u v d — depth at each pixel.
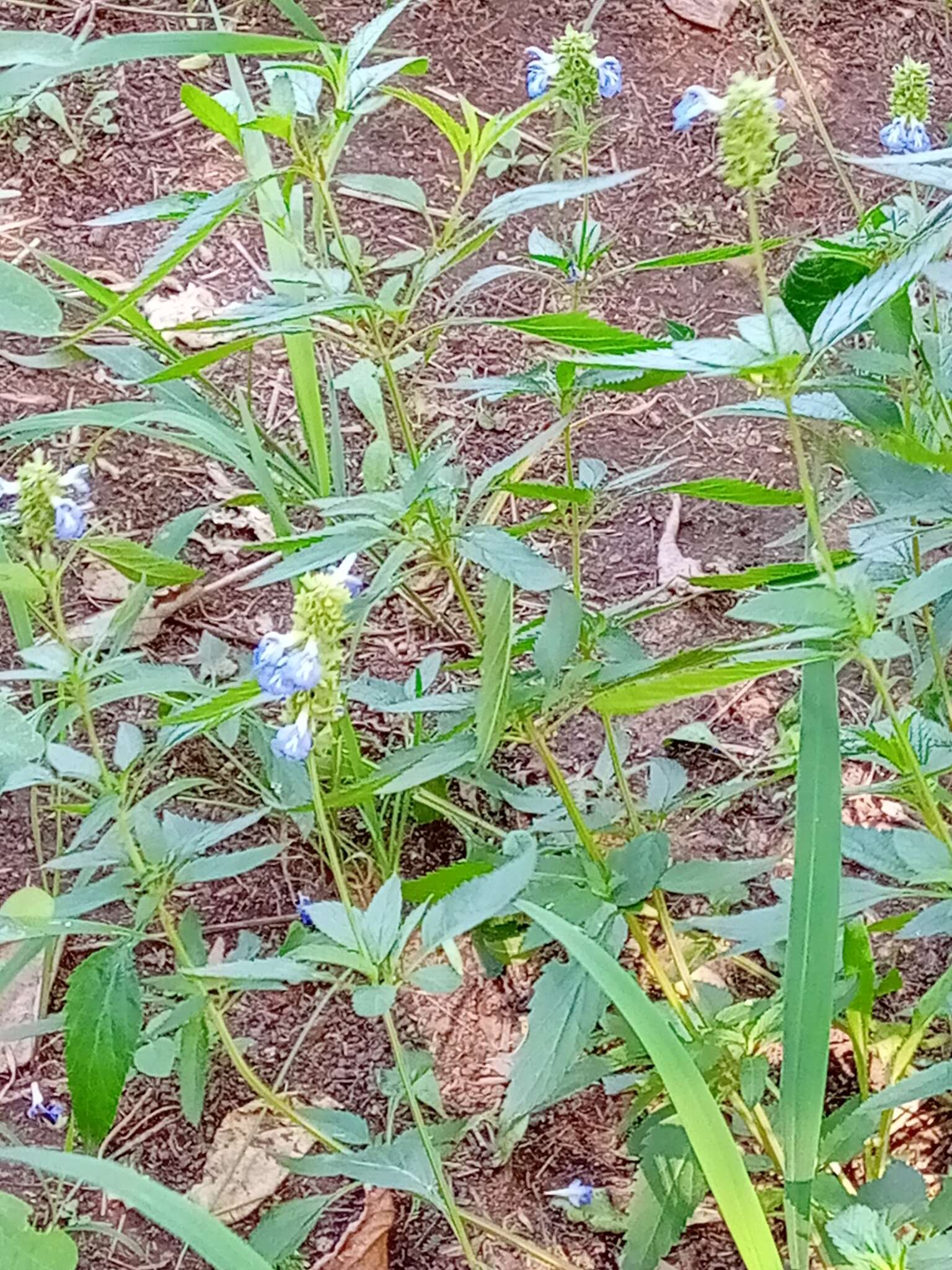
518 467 0.63
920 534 0.44
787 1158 0.39
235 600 0.65
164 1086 0.53
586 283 0.66
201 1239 0.38
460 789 0.60
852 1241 0.37
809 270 0.42
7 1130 0.50
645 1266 0.45
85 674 0.45
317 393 0.58
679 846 0.58
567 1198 0.51
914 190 0.57
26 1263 0.40
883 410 0.44
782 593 0.39
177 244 0.42
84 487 0.45
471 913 0.40
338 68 0.46
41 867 0.49
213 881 0.58
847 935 0.47
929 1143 0.52
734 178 0.37
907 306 0.43
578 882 0.46
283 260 0.57
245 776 0.60
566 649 0.45
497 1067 0.54
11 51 0.40
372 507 0.44
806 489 0.39
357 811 0.60
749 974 0.55
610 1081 0.49
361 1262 0.50
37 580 0.44
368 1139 0.47
